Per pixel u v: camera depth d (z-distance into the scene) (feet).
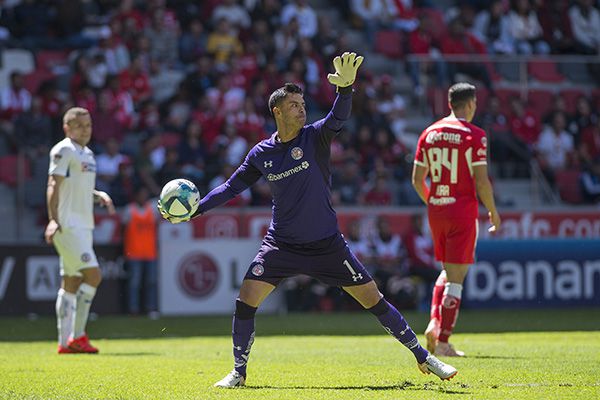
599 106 269.44
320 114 257.75
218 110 244.63
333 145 239.71
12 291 204.44
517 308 216.13
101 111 237.66
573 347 117.29
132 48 258.57
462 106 106.73
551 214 233.76
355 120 250.37
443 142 105.29
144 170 219.41
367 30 290.76
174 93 255.50
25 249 205.87
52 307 207.10
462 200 105.09
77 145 119.03
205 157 231.91
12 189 224.74
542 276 217.97
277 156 76.84
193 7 275.59
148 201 208.44
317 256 77.15
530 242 217.77
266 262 77.66
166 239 214.28
